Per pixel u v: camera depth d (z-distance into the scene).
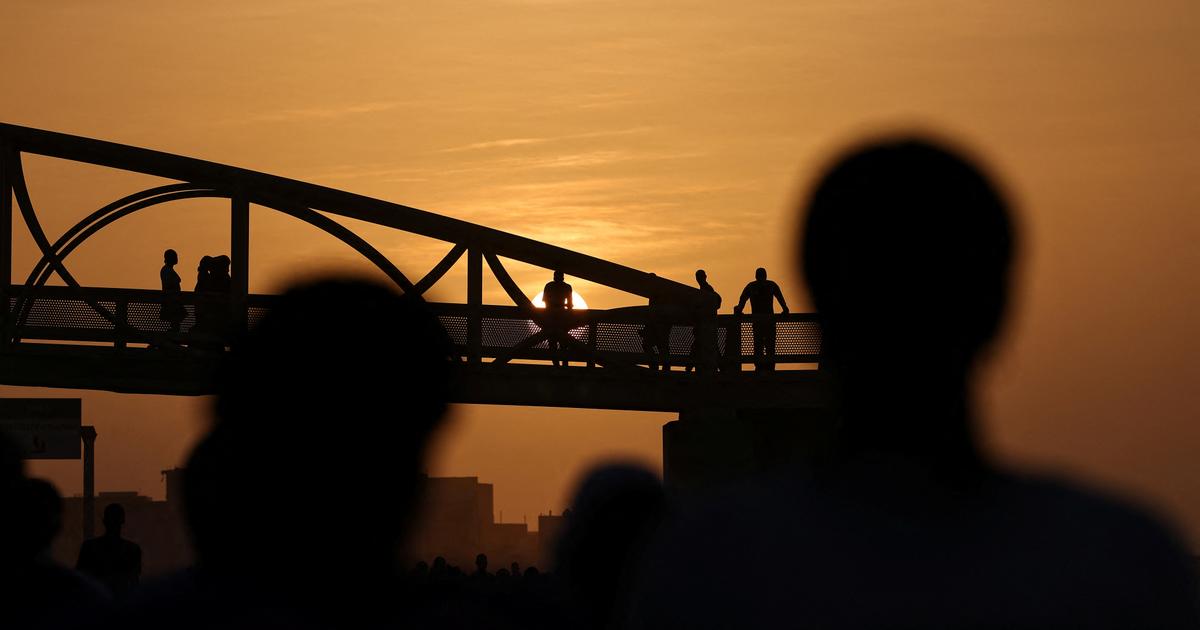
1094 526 6.32
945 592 6.24
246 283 68.31
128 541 33.88
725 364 73.19
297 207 69.88
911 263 6.58
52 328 66.69
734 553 6.43
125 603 7.66
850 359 6.70
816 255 6.73
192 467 7.70
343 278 7.92
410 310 7.88
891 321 6.59
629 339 72.88
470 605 8.29
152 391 67.12
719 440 72.06
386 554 7.79
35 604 11.96
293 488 7.59
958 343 6.60
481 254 71.75
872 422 6.62
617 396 72.50
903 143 6.79
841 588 6.29
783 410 72.56
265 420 7.62
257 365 7.68
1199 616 6.29
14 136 66.94
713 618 6.38
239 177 68.81
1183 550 6.36
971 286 6.59
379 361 7.70
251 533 7.61
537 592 9.40
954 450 6.54
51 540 12.88
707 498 6.72
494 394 70.94
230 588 7.60
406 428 7.74
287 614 7.57
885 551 6.34
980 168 6.77
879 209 6.66
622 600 7.02
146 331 66.94
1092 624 6.18
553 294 73.00
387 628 7.79
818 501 6.51
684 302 73.50
